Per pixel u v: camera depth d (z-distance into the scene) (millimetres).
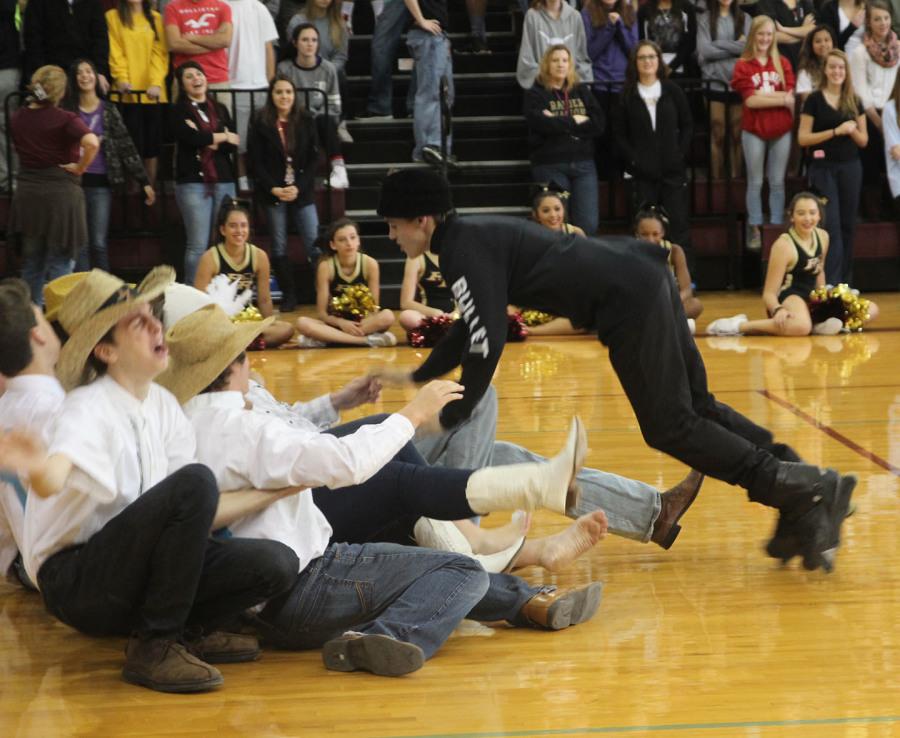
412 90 14508
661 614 4316
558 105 13484
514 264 4441
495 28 16266
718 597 4480
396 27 14547
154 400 3783
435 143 14180
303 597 3941
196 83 12383
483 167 14695
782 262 11180
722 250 14492
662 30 14359
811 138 13070
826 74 13023
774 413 7602
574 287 4453
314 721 3451
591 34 14266
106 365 3635
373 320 11070
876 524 5305
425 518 4285
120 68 13242
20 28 13719
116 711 3549
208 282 10836
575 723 3396
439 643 3896
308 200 12984
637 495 4863
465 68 15516
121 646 4102
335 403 4746
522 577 4766
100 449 3516
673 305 4578
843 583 4598
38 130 11242
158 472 3738
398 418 3887
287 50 13898
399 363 9984
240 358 3967
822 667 3779
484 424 4719
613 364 4574
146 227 13898
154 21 13375
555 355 10320
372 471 3787
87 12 12961
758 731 3314
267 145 12820
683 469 6266
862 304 11055
